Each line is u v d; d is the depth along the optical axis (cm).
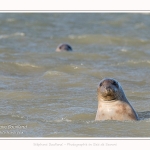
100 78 7550
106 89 5047
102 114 5147
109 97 5103
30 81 7238
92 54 9488
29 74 7819
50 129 4909
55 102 6059
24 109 5738
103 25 14112
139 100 6159
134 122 5009
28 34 12256
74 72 7912
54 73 7581
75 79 7331
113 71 7956
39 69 8119
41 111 5650
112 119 5100
